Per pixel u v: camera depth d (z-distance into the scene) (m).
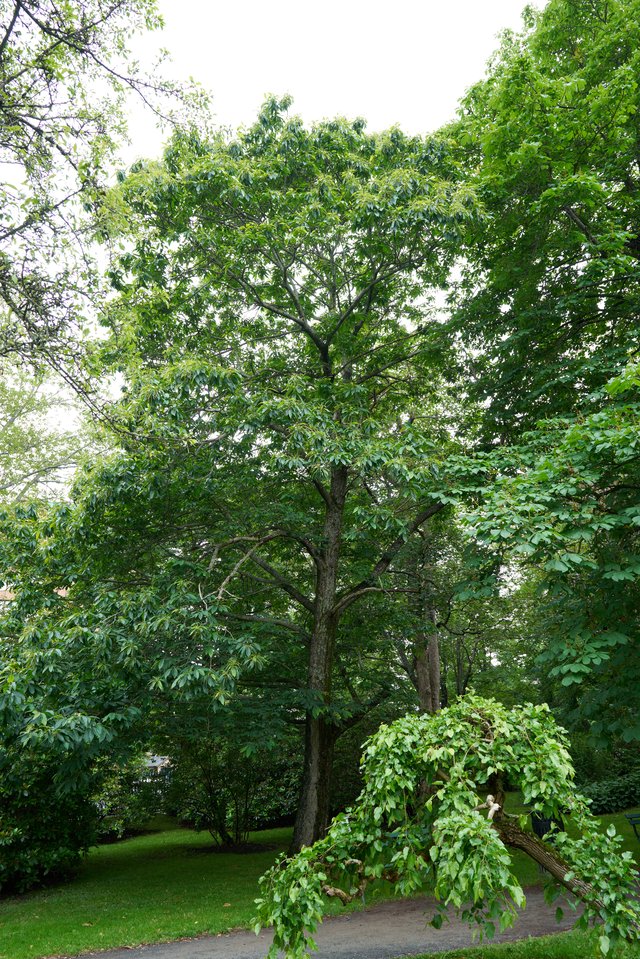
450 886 4.36
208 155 12.18
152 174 11.71
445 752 4.93
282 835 18.53
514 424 12.71
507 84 11.50
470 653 22.03
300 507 14.24
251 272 13.64
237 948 8.17
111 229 7.92
